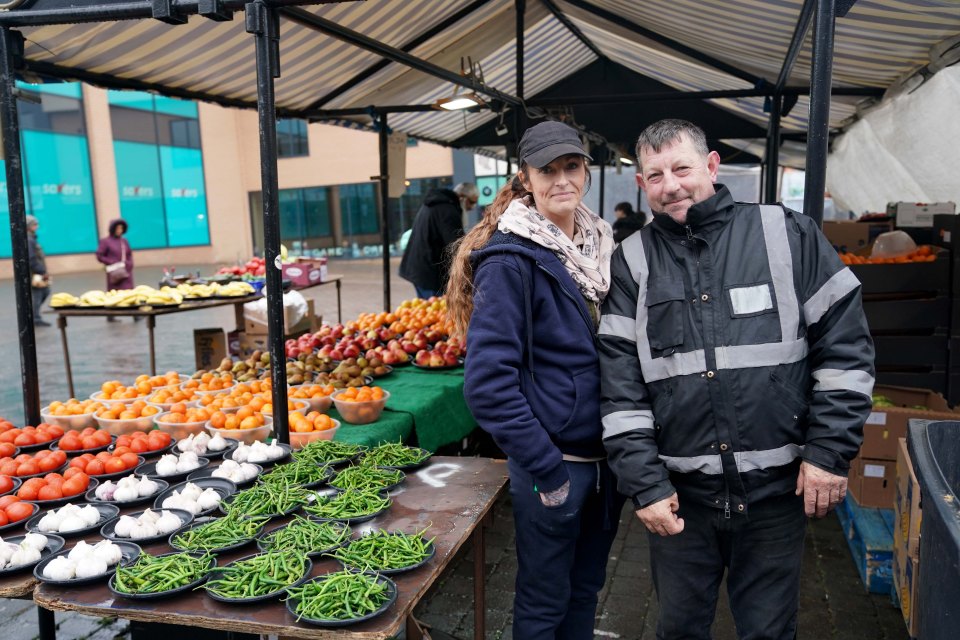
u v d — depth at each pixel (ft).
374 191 91.71
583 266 7.06
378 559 6.43
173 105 96.73
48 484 8.33
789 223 6.73
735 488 6.63
